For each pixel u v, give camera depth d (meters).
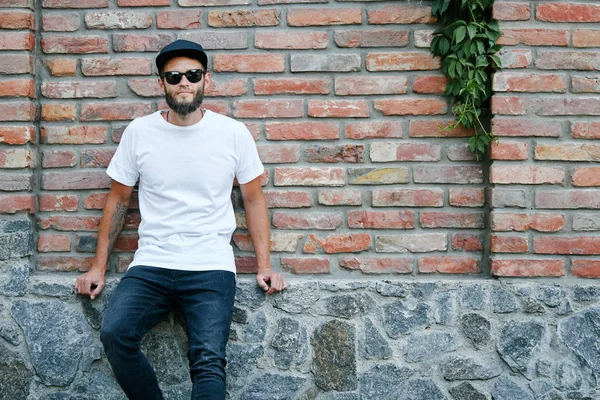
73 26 3.22
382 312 3.04
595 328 3.00
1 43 3.14
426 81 3.19
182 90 2.82
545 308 3.02
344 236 3.18
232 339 3.05
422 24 3.21
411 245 3.17
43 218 3.21
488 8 3.15
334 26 3.21
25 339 3.05
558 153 3.06
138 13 3.21
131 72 3.22
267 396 3.03
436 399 3.01
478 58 3.08
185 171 2.88
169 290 2.82
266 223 3.05
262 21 3.21
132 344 2.71
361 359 3.03
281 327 3.05
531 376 2.99
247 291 3.06
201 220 2.87
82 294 3.05
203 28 3.21
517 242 3.05
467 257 3.16
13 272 3.09
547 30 3.08
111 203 3.03
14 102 3.13
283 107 3.20
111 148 3.22
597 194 3.05
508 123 3.07
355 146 3.19
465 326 3.02
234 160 2.94
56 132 3.21
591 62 3.07
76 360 3.05
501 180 3.06
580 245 3.04
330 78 3.21
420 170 3.18
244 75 3.22
